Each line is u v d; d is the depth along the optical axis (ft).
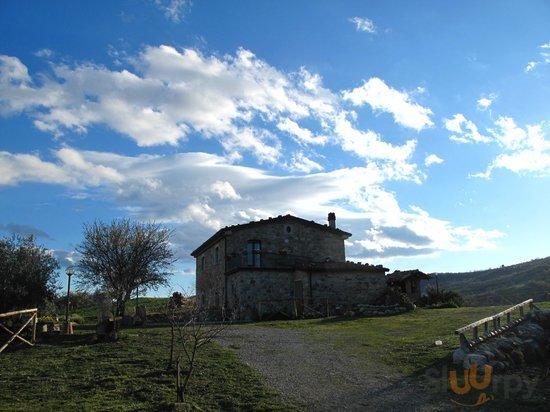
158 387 36.19
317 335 59.67
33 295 79.87
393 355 45.73
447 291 114.62
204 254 129.80
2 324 59.88
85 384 37.78
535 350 45.34
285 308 92.12
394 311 86.33
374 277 104.32
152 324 82.12
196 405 32.32
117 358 46.11
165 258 104.99
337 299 101.14
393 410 30.91
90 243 101.14
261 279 97.81
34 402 33.68
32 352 52.70
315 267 101.35
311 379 38.14
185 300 63.10
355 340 55.06
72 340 59.88
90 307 136.87
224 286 105.81
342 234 115.96
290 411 30.91
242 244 107.55
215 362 43.37
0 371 43.62
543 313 54.60
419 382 36.70
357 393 34.45
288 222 111.34
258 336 59.06
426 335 55.31
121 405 32.30
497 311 74.79
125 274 100.32
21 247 81.41
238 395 34.30
